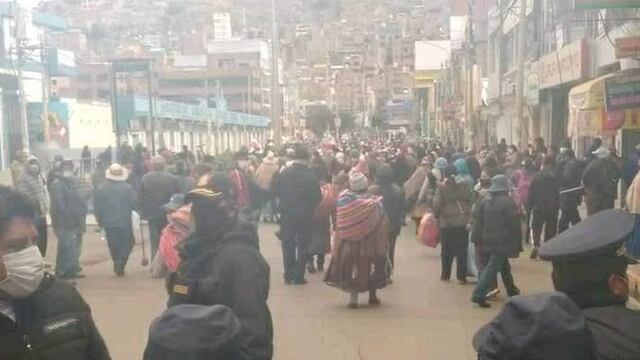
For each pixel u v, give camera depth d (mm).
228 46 125938
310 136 94188
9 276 3051
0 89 39375
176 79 117500
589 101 16703
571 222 14844
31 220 3215
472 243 11312
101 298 10812
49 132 42531
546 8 30516
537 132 33875
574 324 2439
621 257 2855
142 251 14844
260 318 3615
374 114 125625
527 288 11234
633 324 2660
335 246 10227
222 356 3078
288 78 130500
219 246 3748
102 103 51750
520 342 2451
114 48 161125
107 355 3393
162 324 3088
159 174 13008
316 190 11961
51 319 3137
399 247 16078
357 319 9477
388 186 12516
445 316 9609
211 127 64625
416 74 94000
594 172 14062
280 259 14500
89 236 18156
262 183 18969
